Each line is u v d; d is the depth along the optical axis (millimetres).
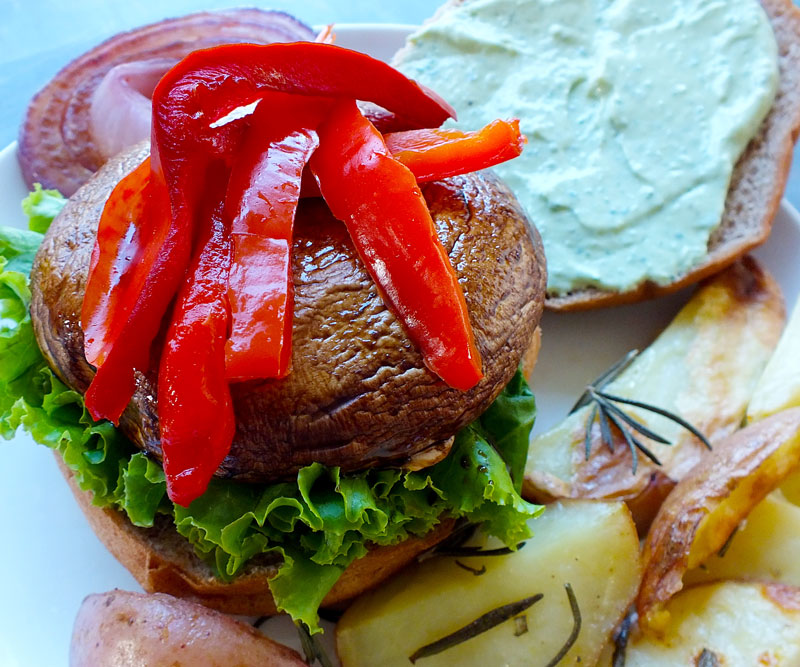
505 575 170
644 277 218
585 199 224
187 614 156
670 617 170
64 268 151
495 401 172
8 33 279
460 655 167
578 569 171
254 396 139
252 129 140
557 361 223
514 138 149
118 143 231
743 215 225
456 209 153
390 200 137
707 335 211
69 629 179
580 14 243
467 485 159
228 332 132
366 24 261
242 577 160
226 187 139
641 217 222
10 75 269
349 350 140
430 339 139
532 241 164
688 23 237
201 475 134
